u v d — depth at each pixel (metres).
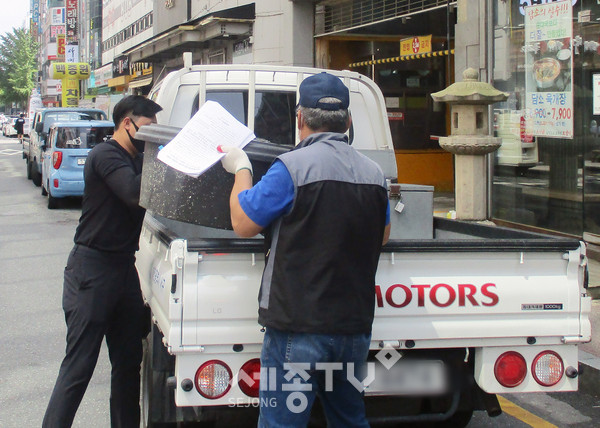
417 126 15.57
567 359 3.49
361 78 5.76
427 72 15.52
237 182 3.04
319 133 3.02
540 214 9.79
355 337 2.88
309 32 16.52
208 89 5.56
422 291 3.31
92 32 49.84
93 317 3.75
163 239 3.45
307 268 2.82
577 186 9.15
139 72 31.45
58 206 15.68
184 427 3.72
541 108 9.61
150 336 3.98
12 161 31.22
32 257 10.34
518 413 4.94
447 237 4.86
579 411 4.98
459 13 10.98
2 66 102.44
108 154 3.71
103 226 3.75
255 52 17.92
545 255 3.42
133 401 4.08
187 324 3.12
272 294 2.86
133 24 34.34
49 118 19.66
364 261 2.91
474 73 9.19
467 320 3.36
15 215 14.69
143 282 4.25
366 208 2.89
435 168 15.66
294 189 2.84
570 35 9.05
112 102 37.97
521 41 9.88
